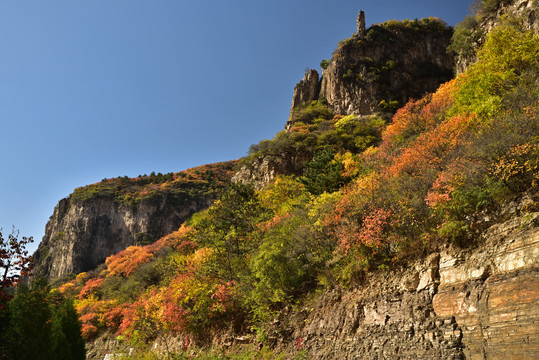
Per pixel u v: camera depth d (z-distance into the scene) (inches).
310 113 2869.1
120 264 2206.0
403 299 426.0
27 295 454.9
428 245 435.8
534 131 404.8
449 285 380.5
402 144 993.5
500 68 715.4
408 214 459.5
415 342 379.6
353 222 563.2
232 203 1135.0
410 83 2795.3
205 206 4424.2
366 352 431.5
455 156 494.0
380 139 1953.7
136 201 4397.1
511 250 327.3
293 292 649.6
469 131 566.6
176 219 4276.6
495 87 692.1
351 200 583.5
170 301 945.5
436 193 422.0
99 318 1561.3
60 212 5022.1
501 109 578.2
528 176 366.6
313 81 3403.1
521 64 701.3
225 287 781.9
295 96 3425.2
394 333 411.2
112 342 1362.0
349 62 3019.2
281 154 2025.1
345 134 2046.0
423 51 2979.8
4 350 400.5
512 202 364.5
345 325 490.6
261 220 1048.8
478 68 756.6
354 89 2839.6
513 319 296.2
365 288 497.7
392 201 507.8
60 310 642.8
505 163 381.7
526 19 1090.1
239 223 1046.4
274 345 605.3
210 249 1020.5
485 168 402.3
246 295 722.8
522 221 333.1
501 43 754.2
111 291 1852.9
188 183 4886.8
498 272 332.8
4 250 367.6
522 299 295.1
